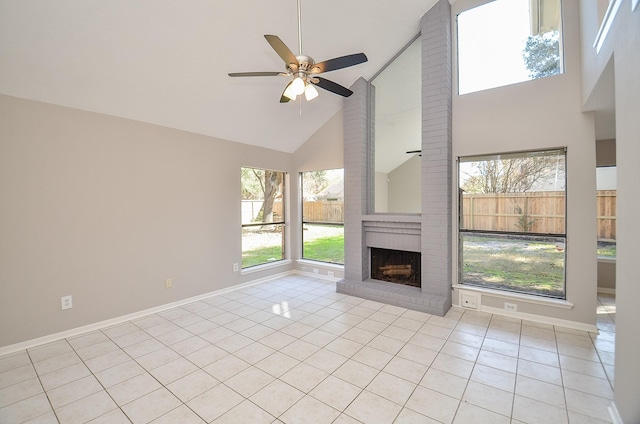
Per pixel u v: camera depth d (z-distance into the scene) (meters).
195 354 2.71
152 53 2.81
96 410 1.99
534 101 3.26
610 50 1.89
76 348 2.82
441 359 2.58
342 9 3.17
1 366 2.50
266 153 5.11
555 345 2.79
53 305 2.95
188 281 4.06
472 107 3.62
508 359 2.57
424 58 3.73
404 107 4.24
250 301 4.12
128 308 3.48
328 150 5.08
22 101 2.74
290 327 3.27
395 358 2.61
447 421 1.86
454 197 3.79
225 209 4.51
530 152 3.37
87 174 3.15
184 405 2.03
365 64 4.18
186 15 2.60
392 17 3.55
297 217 5.63
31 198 2.81
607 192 4.21
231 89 3.64
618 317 1.74
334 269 5.08
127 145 3.44
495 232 3.61
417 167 4.14
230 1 2.64
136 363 2.56
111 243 3.34
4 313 2.68
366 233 4.59
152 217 3.68
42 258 2.88
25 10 2.13
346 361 2.57
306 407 2.00
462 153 3.70
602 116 3.16
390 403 2.03
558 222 3.24
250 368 2.48
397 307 3.84
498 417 1.89
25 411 1.98
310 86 2.51
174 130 3.87
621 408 1.69
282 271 5.47
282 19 3.01
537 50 3.27
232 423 1.86
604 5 2.16
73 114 3.04
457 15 3.75
